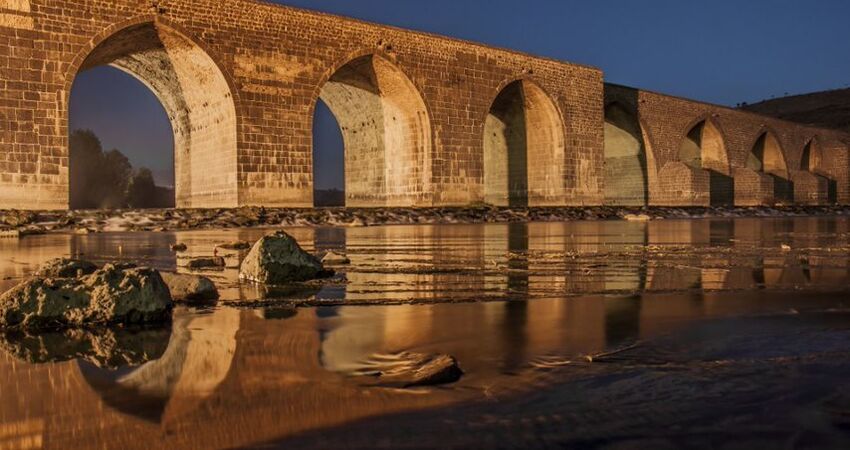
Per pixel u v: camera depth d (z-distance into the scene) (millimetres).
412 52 32156
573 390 3488
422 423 3004
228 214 24516
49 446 2740
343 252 12969
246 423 3021
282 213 25578
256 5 27406
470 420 3043
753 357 4160
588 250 13430
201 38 26047
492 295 7195
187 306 6531
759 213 43062
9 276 9016
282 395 3461
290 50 28328
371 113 35969
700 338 4766
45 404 3322
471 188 34219
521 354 4340
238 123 26969
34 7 22781
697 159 51906
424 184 33250
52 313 5504
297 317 5875
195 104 29953
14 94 22469
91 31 23766
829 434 2832
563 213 33312
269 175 27734
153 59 28203
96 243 15531
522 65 36438
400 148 34812
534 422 3006
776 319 5516
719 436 2818
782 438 2793
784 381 3607
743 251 13086
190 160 31500
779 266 10102
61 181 23344
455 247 14367
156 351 4543
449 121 33469
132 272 5941
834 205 51750
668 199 45750
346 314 6004
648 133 45312
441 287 7859
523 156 40625
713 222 30328
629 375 3770
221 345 4727
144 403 3334
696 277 8742
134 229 21250
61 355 4434
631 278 8664
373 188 37031
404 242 16016
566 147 38438
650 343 4625
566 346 4570
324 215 26391
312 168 28891
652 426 2945
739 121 52156
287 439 2818
